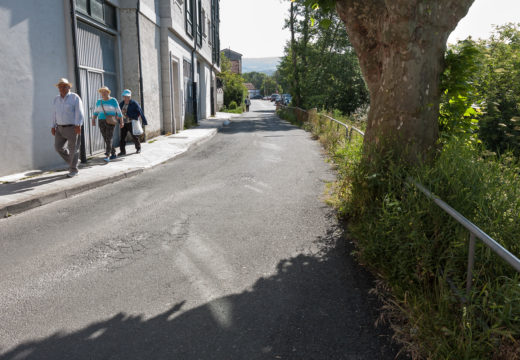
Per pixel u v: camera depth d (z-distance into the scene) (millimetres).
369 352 2555
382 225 3557
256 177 7984
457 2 4105
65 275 3619
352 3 4770
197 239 4543
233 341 2670
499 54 10375
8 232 4719
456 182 3438
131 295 3271
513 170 3625
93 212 5559
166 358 2492
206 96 27844
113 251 4180
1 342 2631
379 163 4340
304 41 25891
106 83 11109
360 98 25406
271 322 2895
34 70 7625
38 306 3088
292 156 10750
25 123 7477
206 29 25750
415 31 4133
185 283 3488
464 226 2787
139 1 11945
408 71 4242
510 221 2992
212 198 6352
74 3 8547
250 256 4074
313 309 3072
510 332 2158
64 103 7105
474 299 2496
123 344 2629
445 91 4613
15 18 7078
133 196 6473
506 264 2748
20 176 7168
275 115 36719
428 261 3062
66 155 7434
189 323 2877
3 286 3400
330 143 11898
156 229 4867
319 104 25234
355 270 3754
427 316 2580
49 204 5945
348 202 5051
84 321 2893
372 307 3098
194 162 9852
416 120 4289
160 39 14914
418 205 3354
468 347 2203
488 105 7938
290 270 3758
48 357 2488
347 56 24859
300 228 4914
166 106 15492
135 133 10336
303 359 2492
